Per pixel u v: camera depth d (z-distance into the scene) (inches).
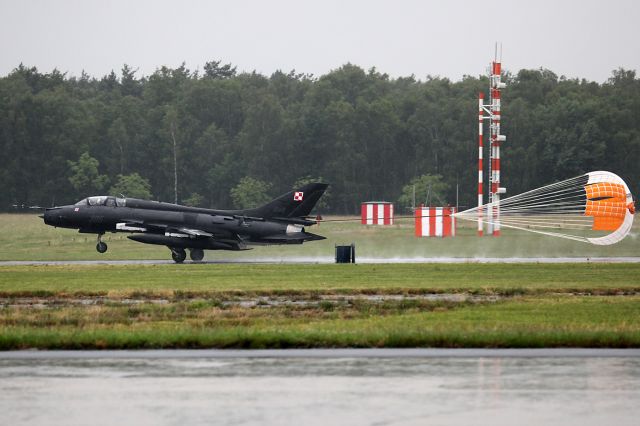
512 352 2898.6
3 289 5191.9
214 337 3046.3
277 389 2330.2
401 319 3718.0
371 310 4092.0
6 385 2390.5
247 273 6422.2
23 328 3420.3
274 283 5570.9
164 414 2071.9
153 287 5315.0
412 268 6855.3
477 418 2031.3
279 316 3863.2
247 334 3095.5
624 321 3548.2
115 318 3742.6
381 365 2669.8
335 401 2192.4
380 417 2039.9
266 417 2042.3
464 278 5920.3
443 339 3024.1
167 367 2650.1
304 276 6131.9
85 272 6560.0
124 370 2603.3
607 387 2347.4
